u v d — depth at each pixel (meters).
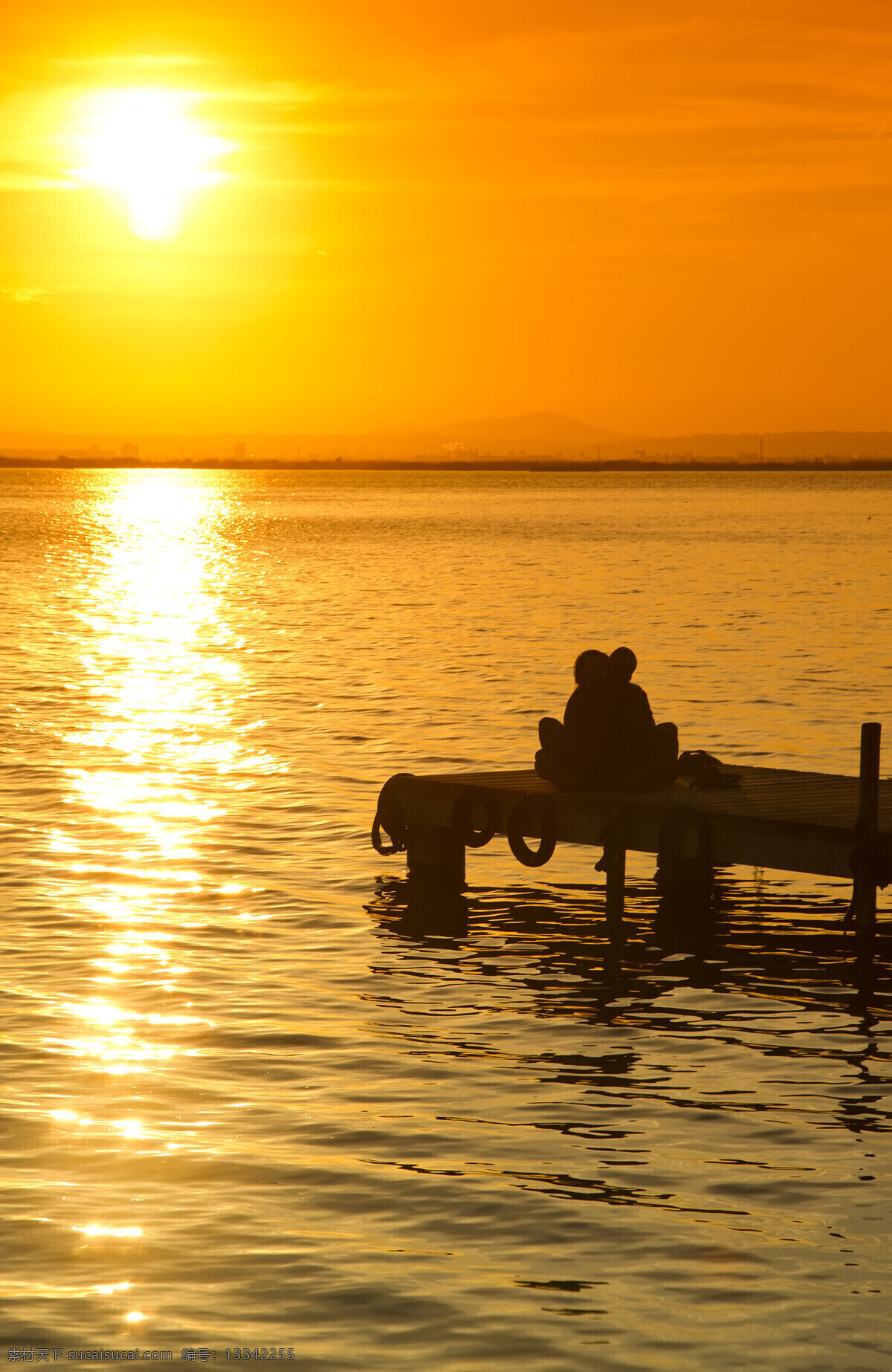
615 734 18.14
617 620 54.09
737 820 16.70
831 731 29.47
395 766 25.75
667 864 17.00
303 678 37.69
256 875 18.86
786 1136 11.00
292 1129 11.02
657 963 15.62
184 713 31.80
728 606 60.06
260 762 26.14
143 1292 8.66
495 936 16.62
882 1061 12.70
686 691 35.16
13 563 88.94
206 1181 10.10
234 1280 8.80
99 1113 11.21
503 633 49.44
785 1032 13.48
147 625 52.16
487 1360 8.02
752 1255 9.17
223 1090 11.77
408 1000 14.21
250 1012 13.75
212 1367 7.92
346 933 16.52
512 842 18.16
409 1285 8.77
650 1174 10.32
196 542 119.12
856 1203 9.90
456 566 88.00
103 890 17.97
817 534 128.75
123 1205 9.73
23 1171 10.18
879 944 16.45
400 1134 10.95
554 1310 8.51
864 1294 8.71
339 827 21.39
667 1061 12.64
